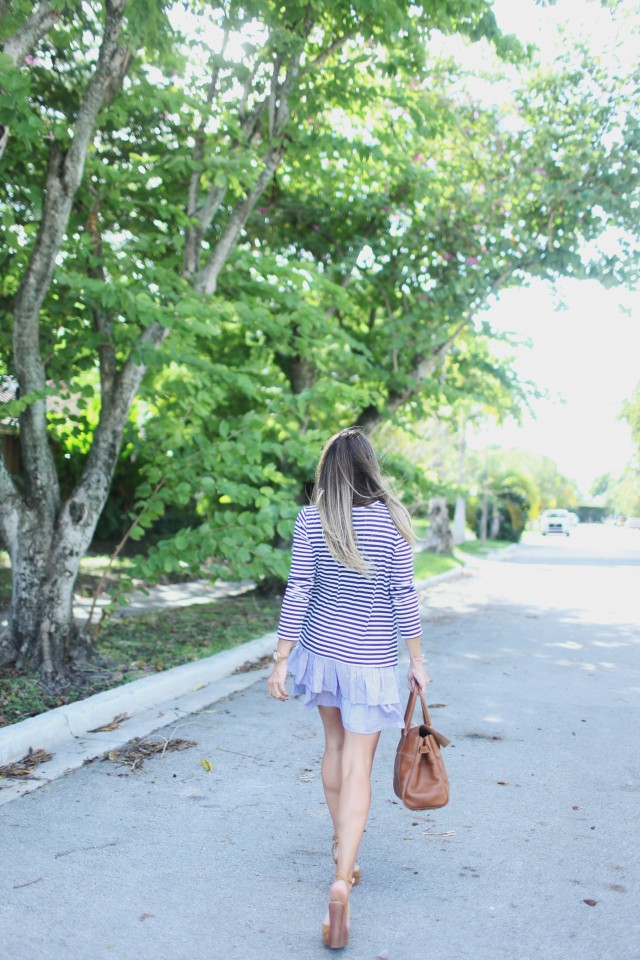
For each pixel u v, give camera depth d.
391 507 3.40
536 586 18.48
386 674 3.34
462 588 17.89
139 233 8.85
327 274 11.89
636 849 4.00
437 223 11.99
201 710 6.59
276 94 8.27
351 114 10.35
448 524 27.09
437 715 6.62
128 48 6.57
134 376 7.46
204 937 3.14
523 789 4.87
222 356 11.59
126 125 8.49
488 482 39.62
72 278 7.10
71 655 7.05
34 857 3.81
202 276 8.30
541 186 11.52
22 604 6.87
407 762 3.39
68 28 7.62
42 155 7.84
